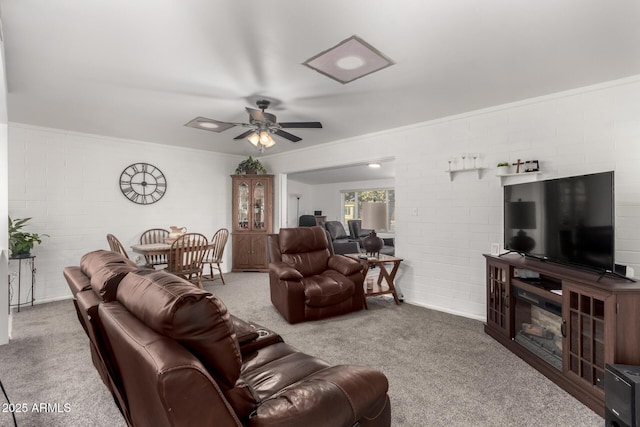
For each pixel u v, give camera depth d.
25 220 3.70
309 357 1.65
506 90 2.87
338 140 4.86
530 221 2.60
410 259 4.01
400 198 4.10
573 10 1.73
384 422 1.27
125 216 4.82
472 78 2.62
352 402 1.10
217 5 1.68
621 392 1.60
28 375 2.25
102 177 4.60
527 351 2.41
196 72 2.49
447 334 2.98
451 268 3.63
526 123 3.09
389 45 2.10
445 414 1.81
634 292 1.73
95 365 2.17
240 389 1.02
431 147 3.78
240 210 6.04
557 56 2.24
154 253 4.17
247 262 5.94
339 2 1.66
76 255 4.37
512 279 2.63
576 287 1.97
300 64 2.35
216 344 0.97
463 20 1.82
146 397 0.95
